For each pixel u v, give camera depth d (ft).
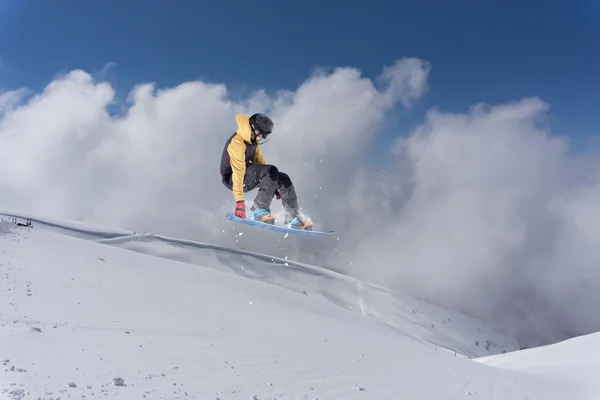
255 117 20.52
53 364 21.72
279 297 115.03
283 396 23.91
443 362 53.11
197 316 53.88
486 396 35.70
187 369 25.77
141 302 55.42
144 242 488.44
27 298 42.80
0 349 22.99
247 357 33.42
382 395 28.76
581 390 48.75
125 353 27.04
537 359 90.48
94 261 83.51
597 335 95.30
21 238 85.46
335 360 39.55
